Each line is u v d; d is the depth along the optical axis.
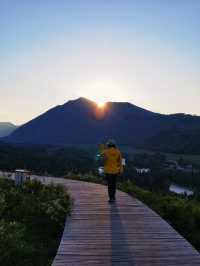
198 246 14.24
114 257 11.20
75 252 11.66
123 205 19.38
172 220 17.25
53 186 23.09
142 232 14.05
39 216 16.23
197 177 88.25
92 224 15.23
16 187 22.25
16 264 10.87
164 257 11.22
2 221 14.09
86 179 33.16
